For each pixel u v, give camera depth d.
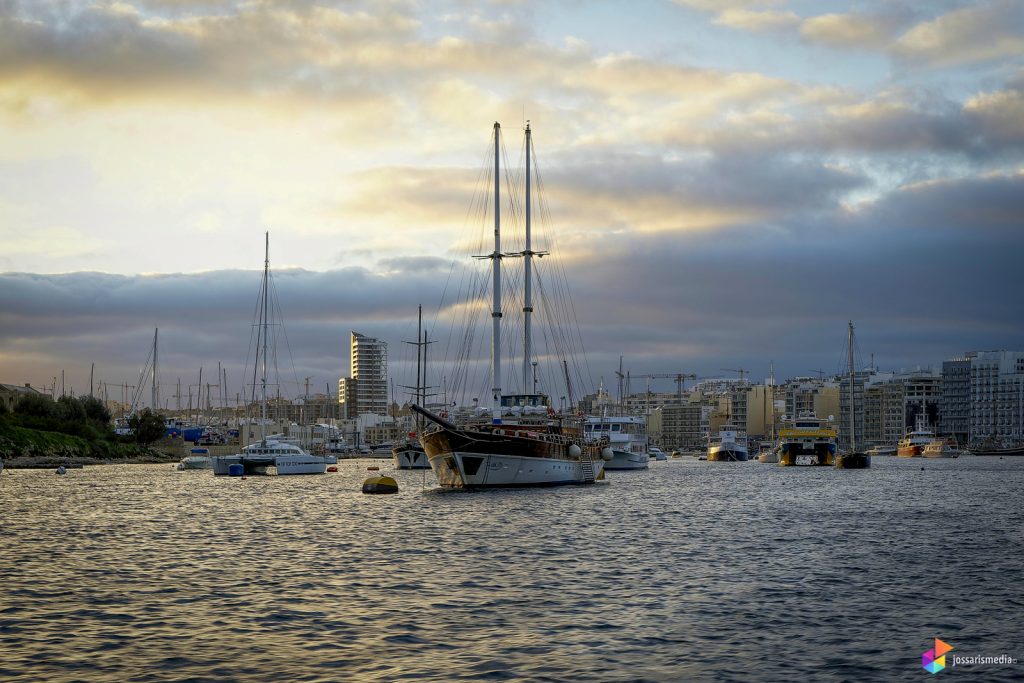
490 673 30.11
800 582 45.38
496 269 110.75
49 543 61.12
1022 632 35.47
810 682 29.44
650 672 30.31
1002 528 69.50
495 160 112.81
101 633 35.16
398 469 187.75
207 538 63.75
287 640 34.12
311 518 77.38
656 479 149.75
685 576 47.03
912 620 37.28
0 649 32.88
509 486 99.88
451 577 46.69
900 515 80.56
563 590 43.22
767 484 133.00
